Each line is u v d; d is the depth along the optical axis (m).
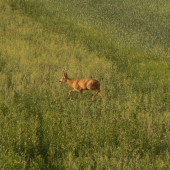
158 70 67.31
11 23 92.69
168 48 83.69
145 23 115.31
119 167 27.50
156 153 32.12
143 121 37.66
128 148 31.53
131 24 111.38
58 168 27.23
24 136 31.47
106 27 103.38
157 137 34.09
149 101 47.28
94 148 31.45
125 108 42.41
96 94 45.31
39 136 33.12
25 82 49.25
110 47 83.69
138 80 58.66
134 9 136.25
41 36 84.56
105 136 33.84
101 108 42.00
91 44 84.19
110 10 129.12
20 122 34.12
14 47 70.50
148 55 78.50
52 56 67.25
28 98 43.72
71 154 29.39
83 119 37.34
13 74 52.56
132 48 84.44
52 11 114.75
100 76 56.88
